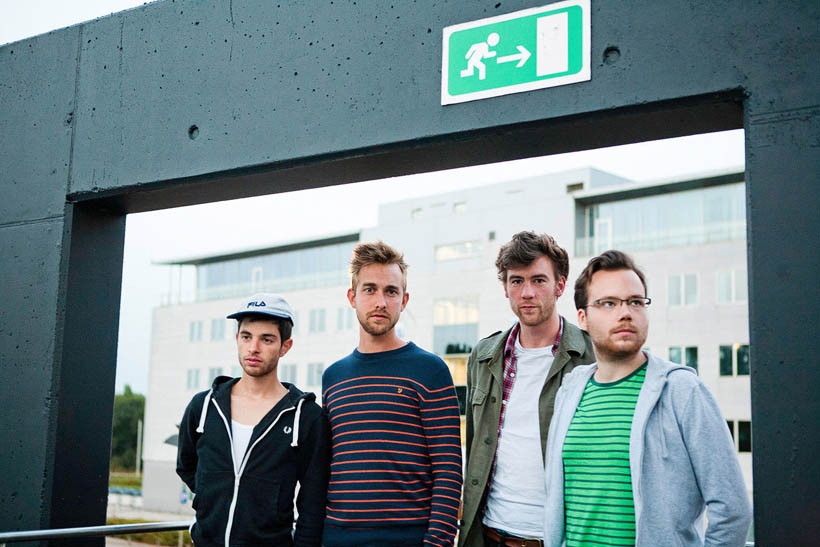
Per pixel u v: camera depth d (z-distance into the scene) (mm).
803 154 1869
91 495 3006
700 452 1870
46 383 2904
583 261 28812
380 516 2254
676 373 1983
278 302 2576
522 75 2246
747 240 1913
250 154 2664
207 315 39531
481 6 2334
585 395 2146
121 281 3213
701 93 2010
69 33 3133
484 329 29547
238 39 2754
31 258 3043
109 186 2930
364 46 2516
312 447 2439
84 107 3039
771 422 1819
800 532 1759
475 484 2480
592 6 2176
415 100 2406
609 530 1945
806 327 1809
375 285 2412
